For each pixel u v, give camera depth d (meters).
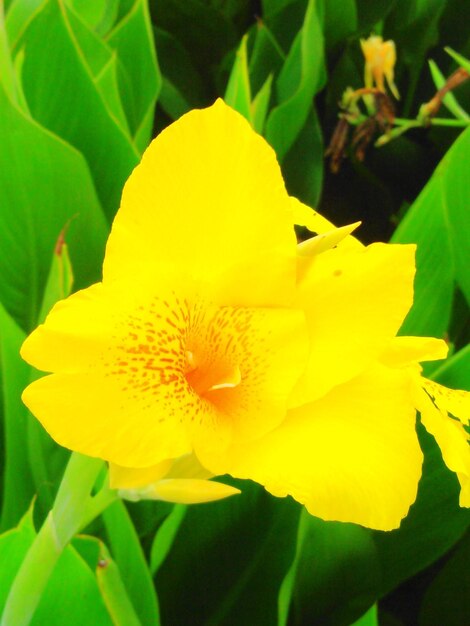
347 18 0.75
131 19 0.63
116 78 0.62
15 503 0.43
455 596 0.47
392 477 0.22
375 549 0.42
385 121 0.69
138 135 0.60
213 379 0.22
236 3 0.82
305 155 0.72
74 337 0.19
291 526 0.43
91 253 0.51
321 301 0.22
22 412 0.42
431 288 0.51
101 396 0.19
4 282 0.50
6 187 0.47
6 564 0.34
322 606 0.44
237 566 0.44
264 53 0.72
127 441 0.19
